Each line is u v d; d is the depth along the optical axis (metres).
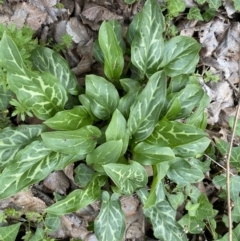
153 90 0.60
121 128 0.58
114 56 0.63
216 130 0.79
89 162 0.61
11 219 0.66
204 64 0.77
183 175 0.68
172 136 0.61
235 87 0.79
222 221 0.77
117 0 0.73
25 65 0.58
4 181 0.57
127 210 0.71
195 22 0.76
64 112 0.59
